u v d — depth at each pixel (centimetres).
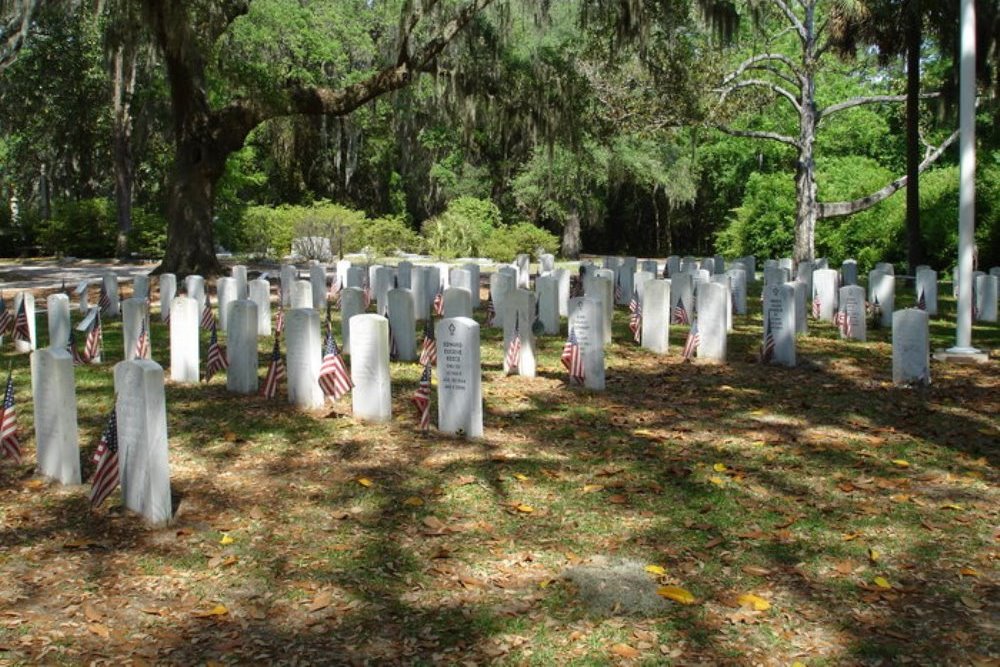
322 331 1808
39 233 4853
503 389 1258
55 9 2916
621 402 1195
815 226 3828
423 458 934
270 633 579
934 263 3512
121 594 633
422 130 4928
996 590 635
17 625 588
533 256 4534
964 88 1449
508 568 671
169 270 2931
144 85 4069
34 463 925
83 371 1386
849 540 724
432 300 2156
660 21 2745
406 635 574
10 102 4450
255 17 4078
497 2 2825
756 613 601
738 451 973
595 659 545
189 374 1303
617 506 802
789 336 1447
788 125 4916
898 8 2836
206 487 848
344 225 4381
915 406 1175
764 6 3173
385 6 4738
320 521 765
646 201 6341
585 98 3083
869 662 542
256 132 4978
